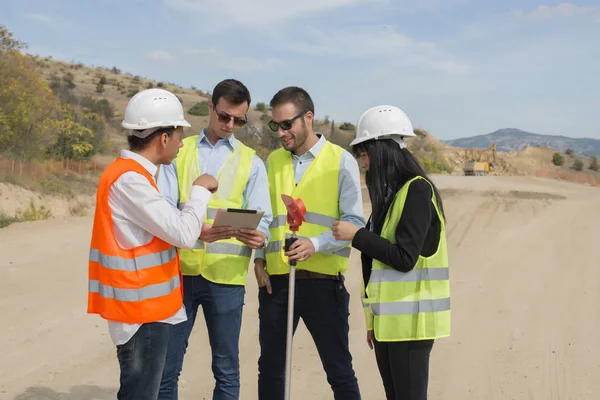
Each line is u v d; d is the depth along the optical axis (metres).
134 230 2.89
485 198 21.30
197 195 3.03
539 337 6.30
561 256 10.70
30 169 18.97
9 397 4.68
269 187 4.07
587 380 5.14
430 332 3.11
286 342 3.71
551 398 4.81
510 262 10.30
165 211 2.86
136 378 2.93
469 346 6.07
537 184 31.11
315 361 5.65
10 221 13.99
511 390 4.96
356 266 10.29
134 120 3.00
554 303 7.61
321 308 3.80
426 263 3.12
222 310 3.88
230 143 4.01
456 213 17.05
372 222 3.38
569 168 80.50
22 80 20.34
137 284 2.87
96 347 5.94
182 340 3.76
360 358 5.79
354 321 7.01
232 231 3.48
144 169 2.96
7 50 20.33
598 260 10.25
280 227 3.91
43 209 16.06
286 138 3.83
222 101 3.87
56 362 5.50
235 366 3.95
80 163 23.58
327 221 3.84
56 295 7.77
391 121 3.22
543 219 15.59
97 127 28.27
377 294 3.17
